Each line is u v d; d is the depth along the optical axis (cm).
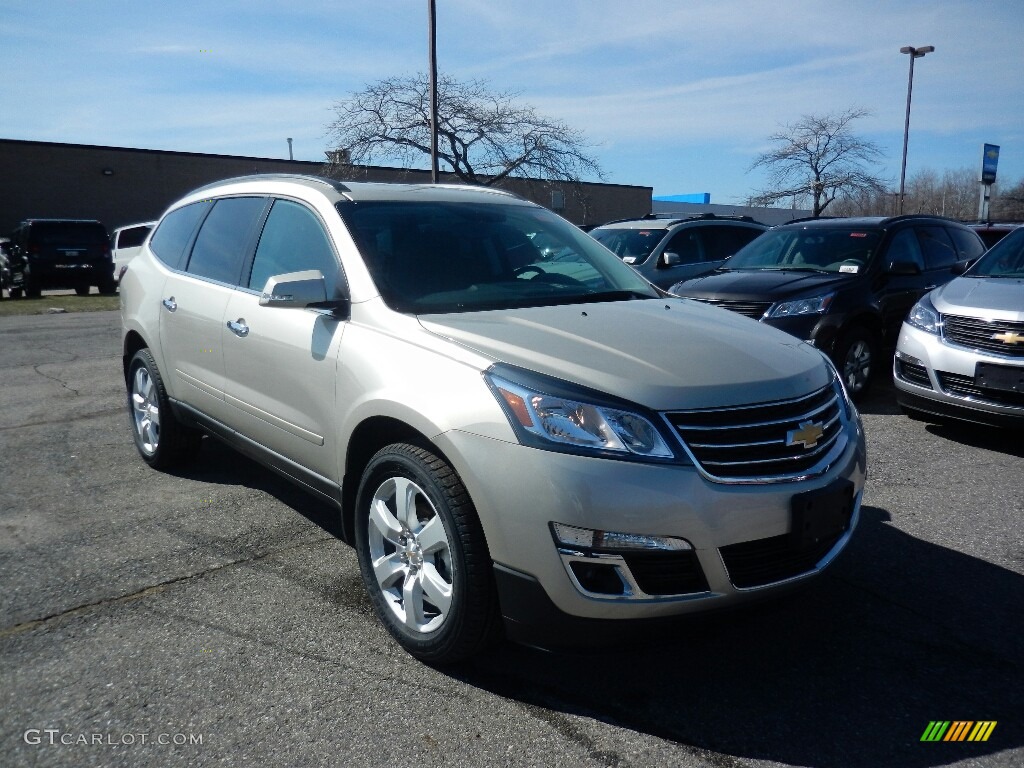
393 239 384
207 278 471
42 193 3262
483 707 291
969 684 308
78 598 370
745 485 282
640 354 305
